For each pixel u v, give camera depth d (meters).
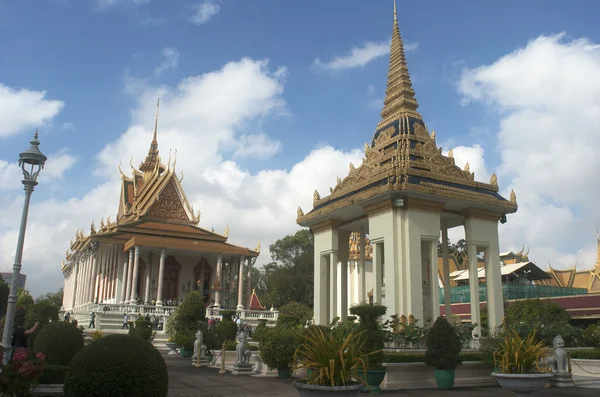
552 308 32.78
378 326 17.66
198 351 24.61
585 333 26.81
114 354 10.73
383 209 22.62
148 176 68.25
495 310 23.59
